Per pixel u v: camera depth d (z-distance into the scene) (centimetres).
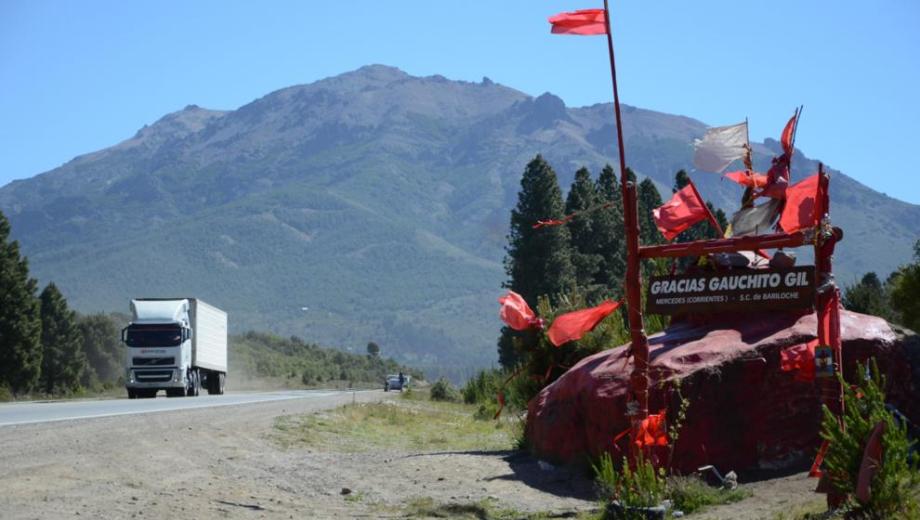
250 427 2272
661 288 1166
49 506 1081
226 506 1170
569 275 5919
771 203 1163
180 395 4853
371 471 1534
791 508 1001
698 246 1088
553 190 6031
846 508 908
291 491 1330
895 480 876
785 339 1232
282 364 15138
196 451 1716
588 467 1324
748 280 1127
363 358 18650
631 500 1052
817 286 1069
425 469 1534
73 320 8425
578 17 1109
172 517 1075
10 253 6731
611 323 1797
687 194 1180
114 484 1263
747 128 1199
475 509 1170
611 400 1282
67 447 1622
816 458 1080
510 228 6169
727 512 1043
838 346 1045
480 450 1816
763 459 1207
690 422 1216
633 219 1102
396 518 1134
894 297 1897
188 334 4756
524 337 1830
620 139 1107
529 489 1309
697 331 1343
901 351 1248
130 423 2178
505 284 6172
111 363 10212
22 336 6669
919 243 3312
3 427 2009
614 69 1105
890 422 898
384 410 3197
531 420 1520
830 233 1064
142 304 4644
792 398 1212
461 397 5294
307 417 2686
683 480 1138
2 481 1219
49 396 6272
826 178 1060
